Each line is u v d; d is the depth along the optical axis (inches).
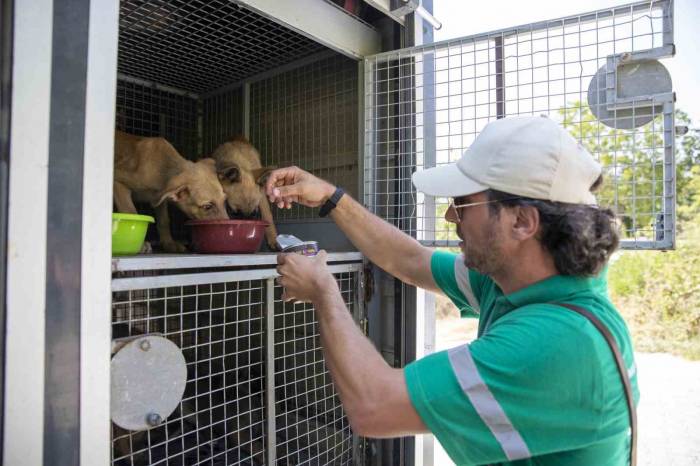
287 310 96.0
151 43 98.1
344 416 84.4
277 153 111.9
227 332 99.3
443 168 47.5
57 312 35.9
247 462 80.7
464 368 37.1
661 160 61.9
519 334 37.3
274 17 69.4
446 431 36.5
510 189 39.7
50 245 35.4
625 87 62.6
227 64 109.8
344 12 81.0
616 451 38.1
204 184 103.9
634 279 309.1
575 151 40.5
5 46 33.1
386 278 85.0
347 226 67.1
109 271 39.3
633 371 41.4
